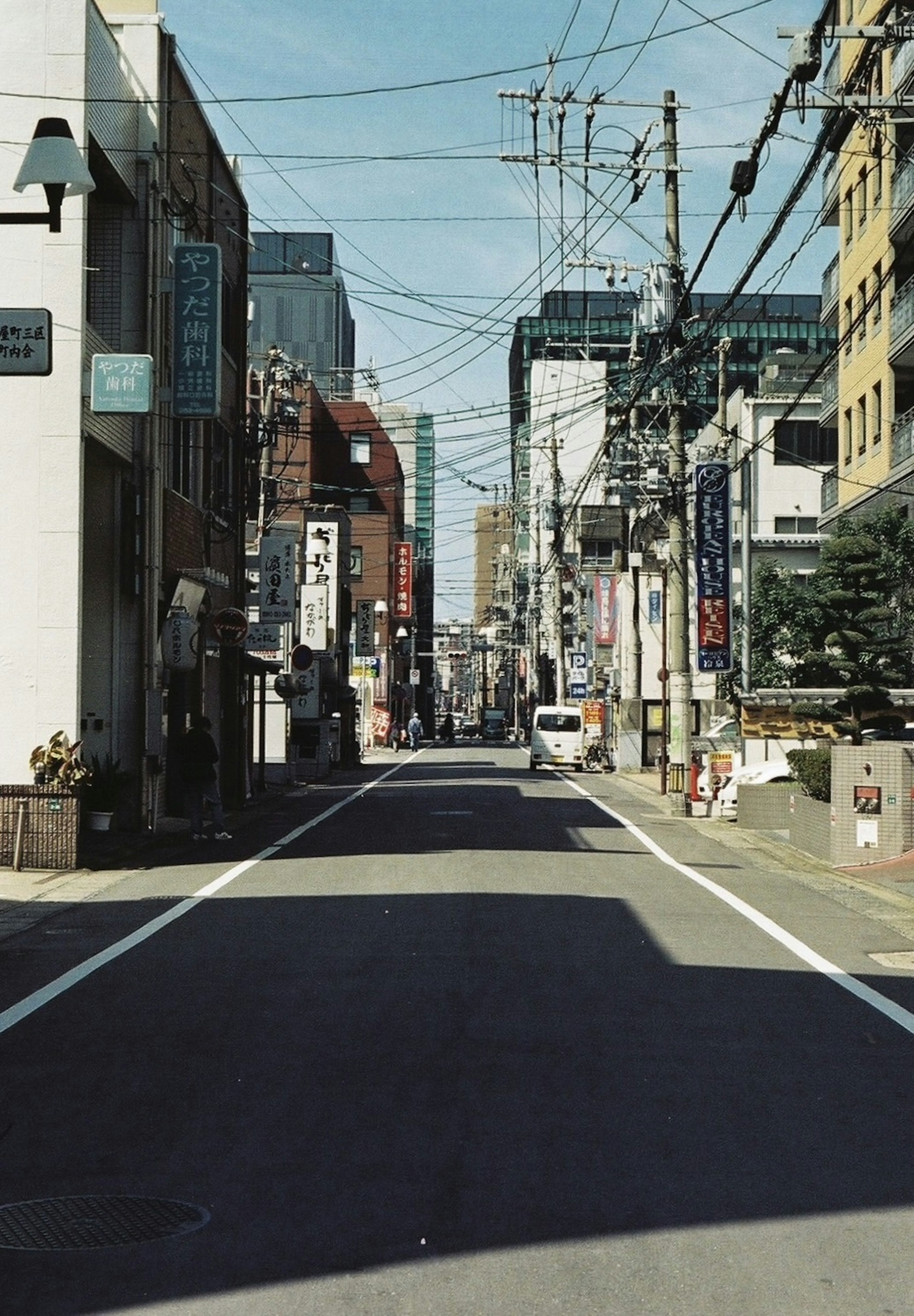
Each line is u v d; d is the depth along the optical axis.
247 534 41.50
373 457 98.81
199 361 24.58
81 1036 9.06
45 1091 7.73
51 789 18.66
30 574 20.48
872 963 11.99
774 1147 6.76
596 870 18.94
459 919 14.07
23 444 20.55
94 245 23.83
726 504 32.25
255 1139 6.81
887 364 42.69
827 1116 7.31
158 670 24.34
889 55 37.75
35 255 20.58
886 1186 6.21
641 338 37.66
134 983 10.85
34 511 20.50
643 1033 9.19
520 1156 6.56
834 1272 5.23
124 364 20.47
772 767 28.45
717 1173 6.35
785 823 26.97
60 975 11.23
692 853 22.08
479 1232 5.59
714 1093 7.75
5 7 20.80
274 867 18.97
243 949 12.38
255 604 43.41
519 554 120.06
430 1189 6.09
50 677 20.39
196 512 28.31
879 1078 8.12
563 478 95.19
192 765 22.86
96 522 23.88
